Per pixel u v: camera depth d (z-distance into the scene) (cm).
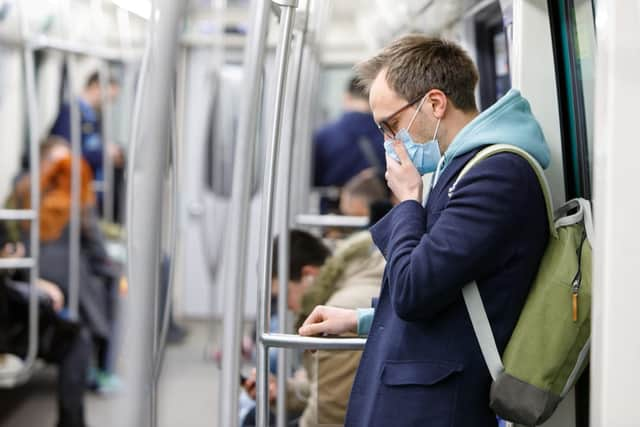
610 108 269
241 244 343
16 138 1006
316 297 483
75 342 895
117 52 1034
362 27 923
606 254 269
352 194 777
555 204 374
